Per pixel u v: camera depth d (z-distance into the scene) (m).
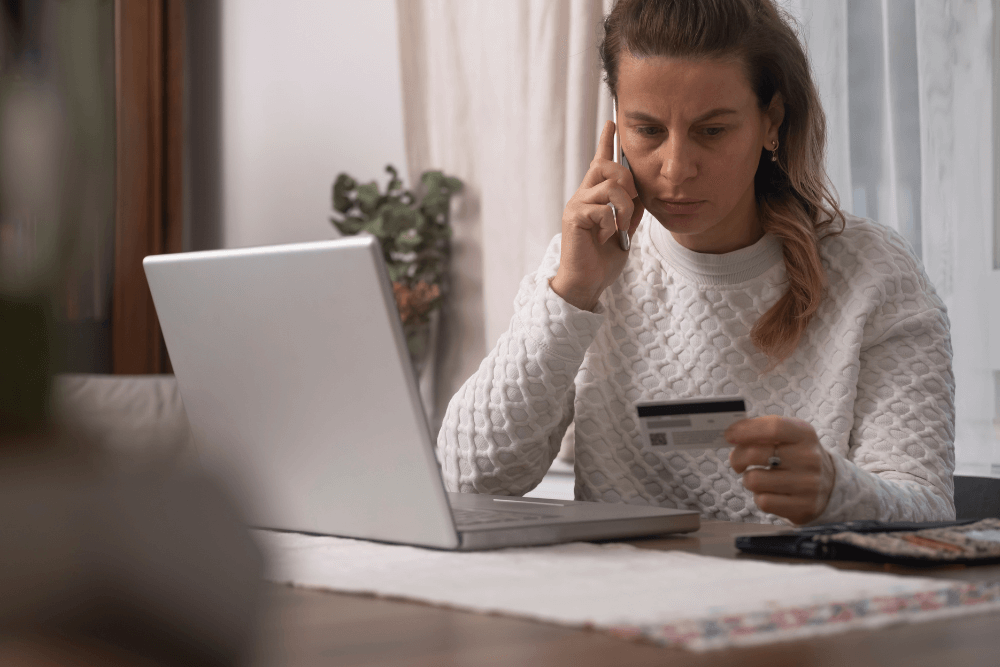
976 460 1.98
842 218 1.25
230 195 3.85
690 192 1.09
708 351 1.25
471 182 2.96
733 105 1.06
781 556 0.64
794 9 2.15
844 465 0.85
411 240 2.91
